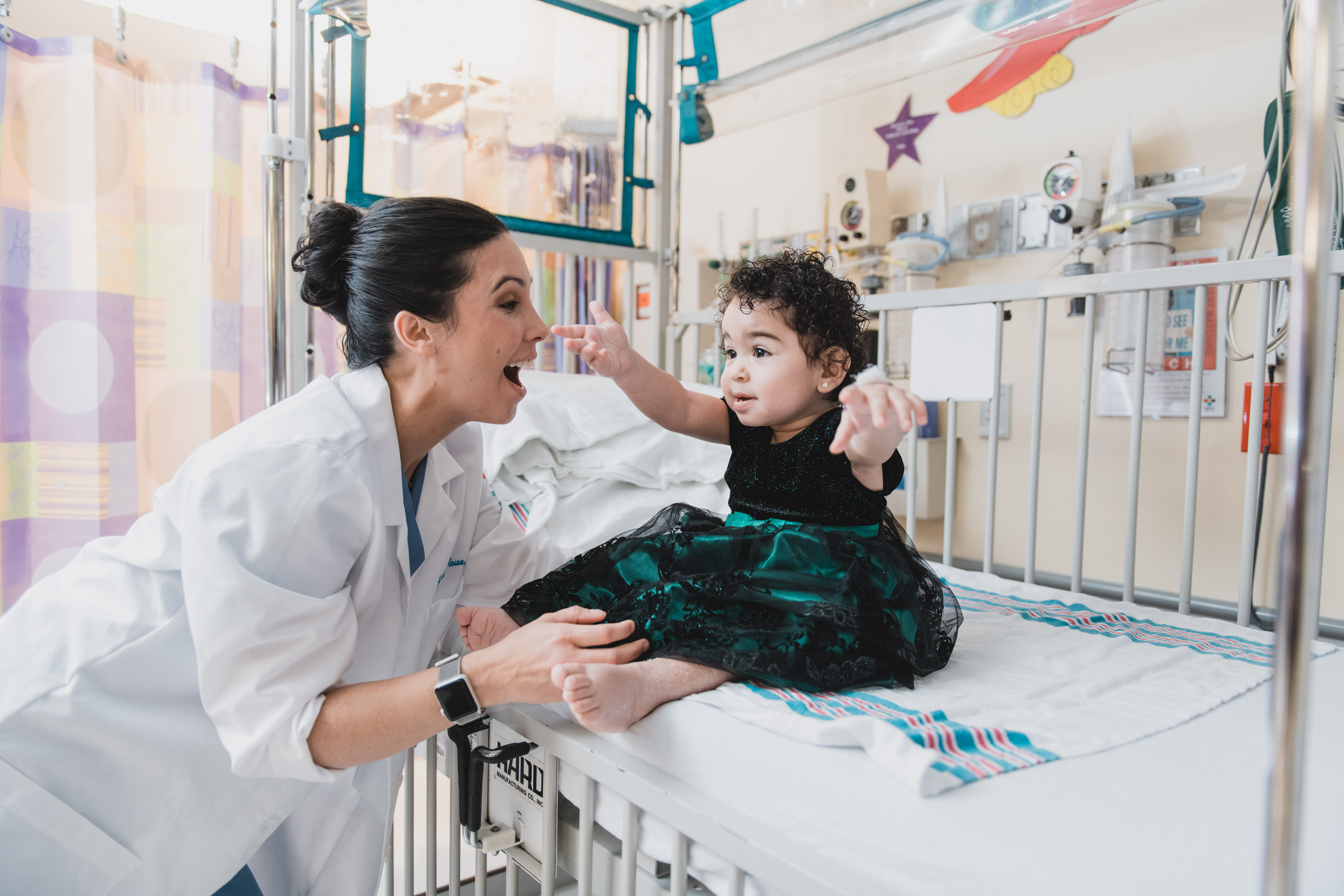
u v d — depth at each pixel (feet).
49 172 5.91
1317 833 1.84
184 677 2.84
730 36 6.82
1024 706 2.53
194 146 6.33
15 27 6.64
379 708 2.44
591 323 7.80
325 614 2.51
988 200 6.54
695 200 9.06
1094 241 5.82
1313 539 1.20
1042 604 4.02
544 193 7.11
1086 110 5.98
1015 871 1.68
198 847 2.86
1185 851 1.72
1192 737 2.31
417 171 6.44
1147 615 3.86
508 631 3.10
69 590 2.97
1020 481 6.39
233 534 2.43
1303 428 1.19
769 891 2.10
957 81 6.70
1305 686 1.22
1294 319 1.20
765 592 2.80
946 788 1.94
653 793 2.29
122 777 2.76
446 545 3.49
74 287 5.93
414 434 3.15
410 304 2.89
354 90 6.05
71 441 5.97
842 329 3.28
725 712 2.35
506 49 6.76
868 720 2.12
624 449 5.31
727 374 3.35
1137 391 4.48
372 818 3.30
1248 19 5.20
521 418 5.21
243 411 6.65
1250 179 5.23
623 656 2.61
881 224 6.93
